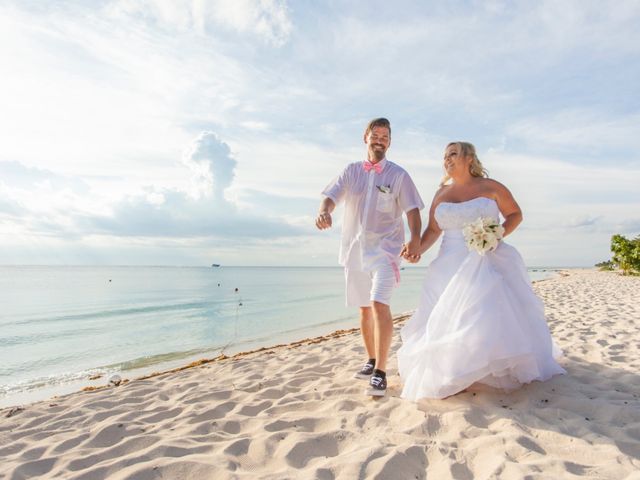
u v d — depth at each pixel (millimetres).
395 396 3215
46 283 49562
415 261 3496
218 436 2617
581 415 2648
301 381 4094
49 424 3182
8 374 6883
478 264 3193
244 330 11305
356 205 3740
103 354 8484
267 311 16109
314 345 6789
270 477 1989
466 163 3654
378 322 3357
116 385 4941
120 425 2926
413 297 23344
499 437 2234
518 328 2992
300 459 2250
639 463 1929
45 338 10445
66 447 2635
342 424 2701
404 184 3602
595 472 1851
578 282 24344
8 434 2953
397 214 3703
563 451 2111
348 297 3840
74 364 7621
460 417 2570
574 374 3617
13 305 19656
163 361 7676
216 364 5688
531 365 3010
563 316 8055
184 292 30281
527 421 2504
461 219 3467
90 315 15297
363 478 1945
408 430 2480
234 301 21094
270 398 3631
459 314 3037
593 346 4875
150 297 24953
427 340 3088
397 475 1962
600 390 3133
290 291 30859
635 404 2785
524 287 3369
